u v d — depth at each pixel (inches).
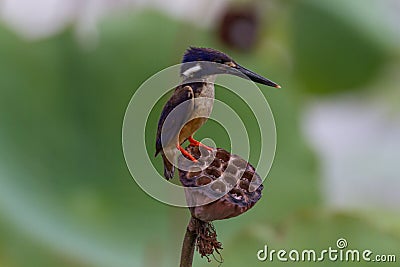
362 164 345.4
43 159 252.2
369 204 331.3
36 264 228.4
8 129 251.4
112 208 248.4
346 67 339.0
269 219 254.4
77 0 284.5
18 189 240.5
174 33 283.9
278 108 282.7
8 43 265.4
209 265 218.7
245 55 303.0
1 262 228.2
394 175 343.3
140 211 247.6
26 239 228.5
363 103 354.6
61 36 274.1
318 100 351.3
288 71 314.8
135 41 277.9
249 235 219.1
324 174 278.8
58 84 266.8
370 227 219.3
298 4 322.3
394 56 332.8
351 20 329.7
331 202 294.5
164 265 237.9
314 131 345.7
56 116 261.6
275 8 316.2
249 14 303.3
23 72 263.1
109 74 273.0
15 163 246.8
